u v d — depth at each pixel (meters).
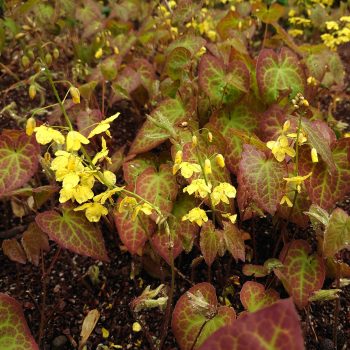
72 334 0.38
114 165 0.44
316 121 0.38
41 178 0.51
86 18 0.66
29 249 0.35
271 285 0.40
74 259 0.44
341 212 0.31
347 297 0.41
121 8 0.68
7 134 0.33
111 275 0.42
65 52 0.68
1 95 0.63
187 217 0.30
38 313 0.39
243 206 0.36
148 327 0.38
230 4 0.76
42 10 0.61
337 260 0.35
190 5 0.53
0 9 0.58
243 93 0.43
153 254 0.38
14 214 0.48
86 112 0.44
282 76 0.43
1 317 0.27
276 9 0.55
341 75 0.55
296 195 0.34
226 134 0.43
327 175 0.34
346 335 0.38
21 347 0.27
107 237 0.46
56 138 0.26
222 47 0.52
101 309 0.40
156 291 0.30
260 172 0.33
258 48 0.79
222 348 0.16
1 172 0.33
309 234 0.45
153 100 0.52
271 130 0.38
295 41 0.82
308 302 0.36
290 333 0.15
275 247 0.41
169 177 0.38
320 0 0.75
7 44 0.66
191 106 0.44
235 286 0.41
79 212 0.34
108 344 0.38
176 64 0.46
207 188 0.29
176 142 0.35
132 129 0.60
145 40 0.61
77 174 0.27
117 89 0.47
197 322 0.31
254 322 0.16
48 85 0.65
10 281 0.42
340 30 0.61
